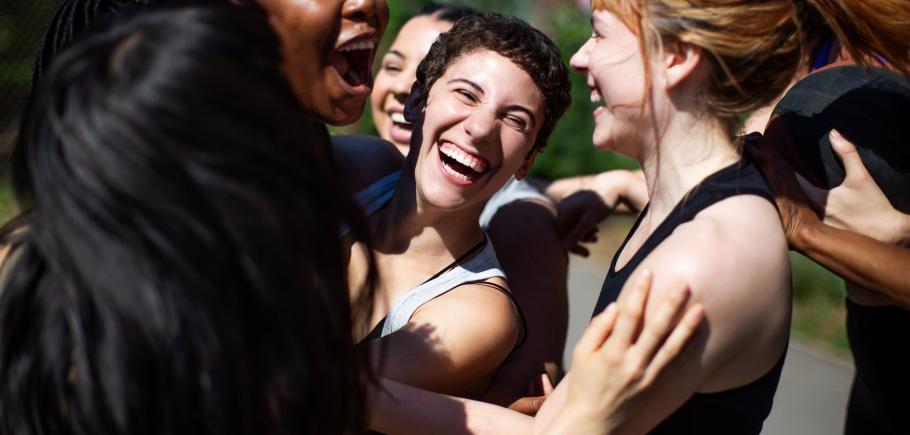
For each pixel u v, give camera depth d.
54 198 1.04
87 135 1.02
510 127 1.78
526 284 2.13
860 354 2.19
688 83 1.35
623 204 2.58
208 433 1.06
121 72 1.05
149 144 1.02
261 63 1.13
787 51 1.32
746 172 1.38
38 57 1.77
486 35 1.79
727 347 1.28
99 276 1.02
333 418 1.20
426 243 1.84
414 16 2.71
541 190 2.60
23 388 1.09
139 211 1.01
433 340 1.68
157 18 1.09
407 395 1.55
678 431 1.37
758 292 1.27
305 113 1.25
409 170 1.88
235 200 1.04
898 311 2.03
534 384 1.91
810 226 1.70
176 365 1.04
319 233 1.14
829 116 1.77
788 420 3.96
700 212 1.33
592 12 1.43
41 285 1.09
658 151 1.39
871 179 1.74
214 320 1.04
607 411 1.28
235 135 1.06
